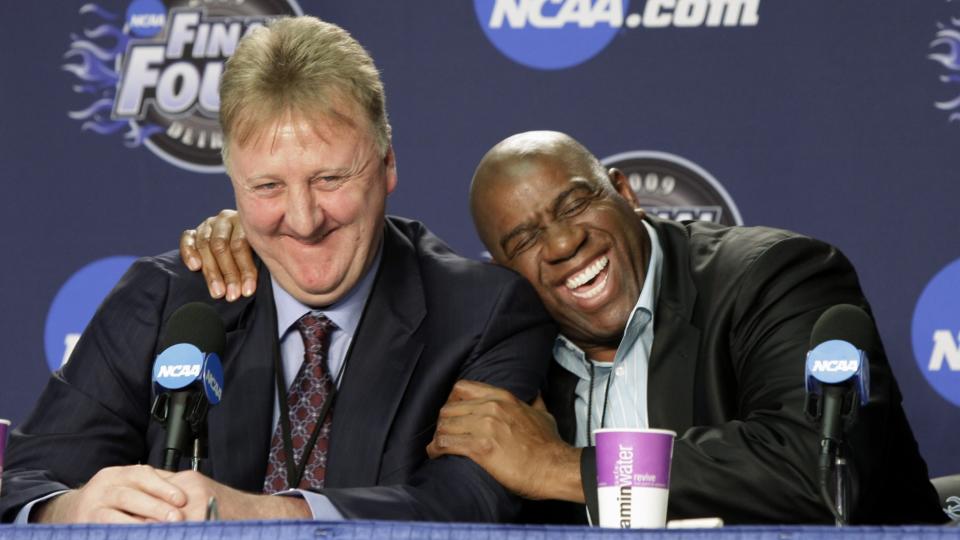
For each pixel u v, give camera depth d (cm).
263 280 498
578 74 726
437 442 474
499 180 564
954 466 681
